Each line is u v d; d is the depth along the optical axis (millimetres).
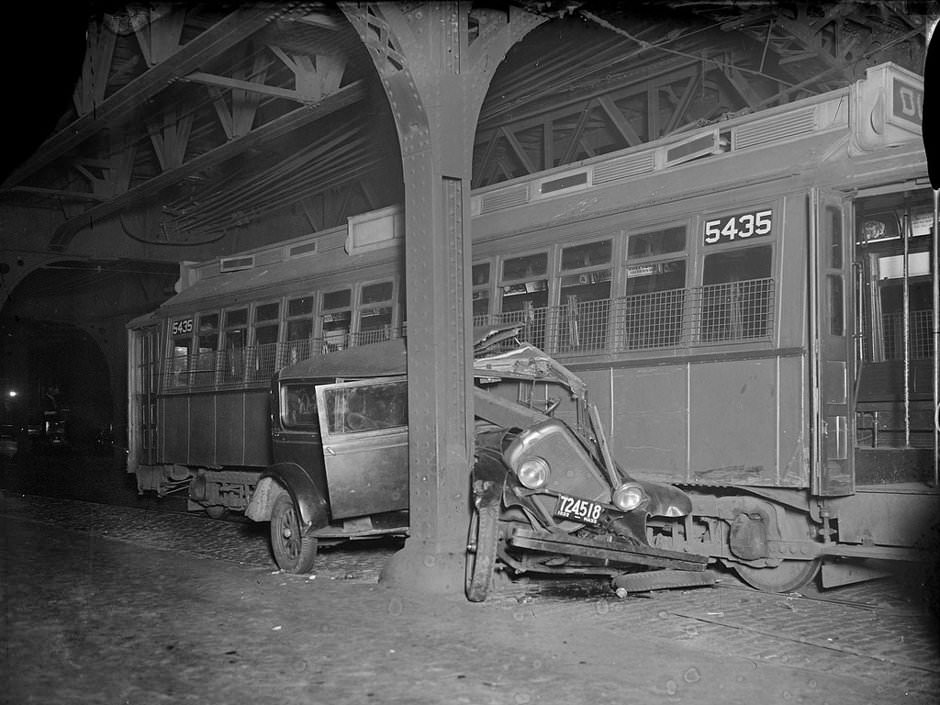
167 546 14023
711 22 14750
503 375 10258
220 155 18938
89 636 7461
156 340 19344
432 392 9648
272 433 11438
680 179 10531
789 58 15523
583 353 11055
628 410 10547
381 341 12375
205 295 17938
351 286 14375
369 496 10227
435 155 9688
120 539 14656
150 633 7555
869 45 15391
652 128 18438
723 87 18703
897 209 10805
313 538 10484
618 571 9281
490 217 12711
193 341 17938
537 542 8477
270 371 15703
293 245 16531
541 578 10117
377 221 14281
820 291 9055
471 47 9961
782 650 7113
